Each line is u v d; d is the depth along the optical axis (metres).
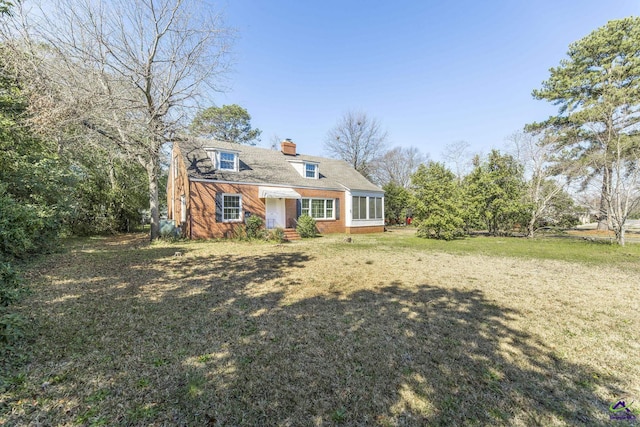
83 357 3.25
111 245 12.62
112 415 2.35
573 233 19.64
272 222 17.67
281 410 2.45
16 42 10.05
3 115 8.54
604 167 13.25
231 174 16.39
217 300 5.29
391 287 6.18
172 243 13.35
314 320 4.38
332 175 22.55
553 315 4.58
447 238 15.88
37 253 9.34
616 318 4.46
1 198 6.09
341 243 14.04
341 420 2.33
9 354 3.20
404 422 2.31
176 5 12.50
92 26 11.44
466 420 2.33
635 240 14.87
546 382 2.84
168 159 16.27
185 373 2.97
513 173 18.62
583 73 18.98
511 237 17.25
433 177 25.86
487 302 5.20
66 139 12.81
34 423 2.23
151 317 4.45
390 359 3.26
